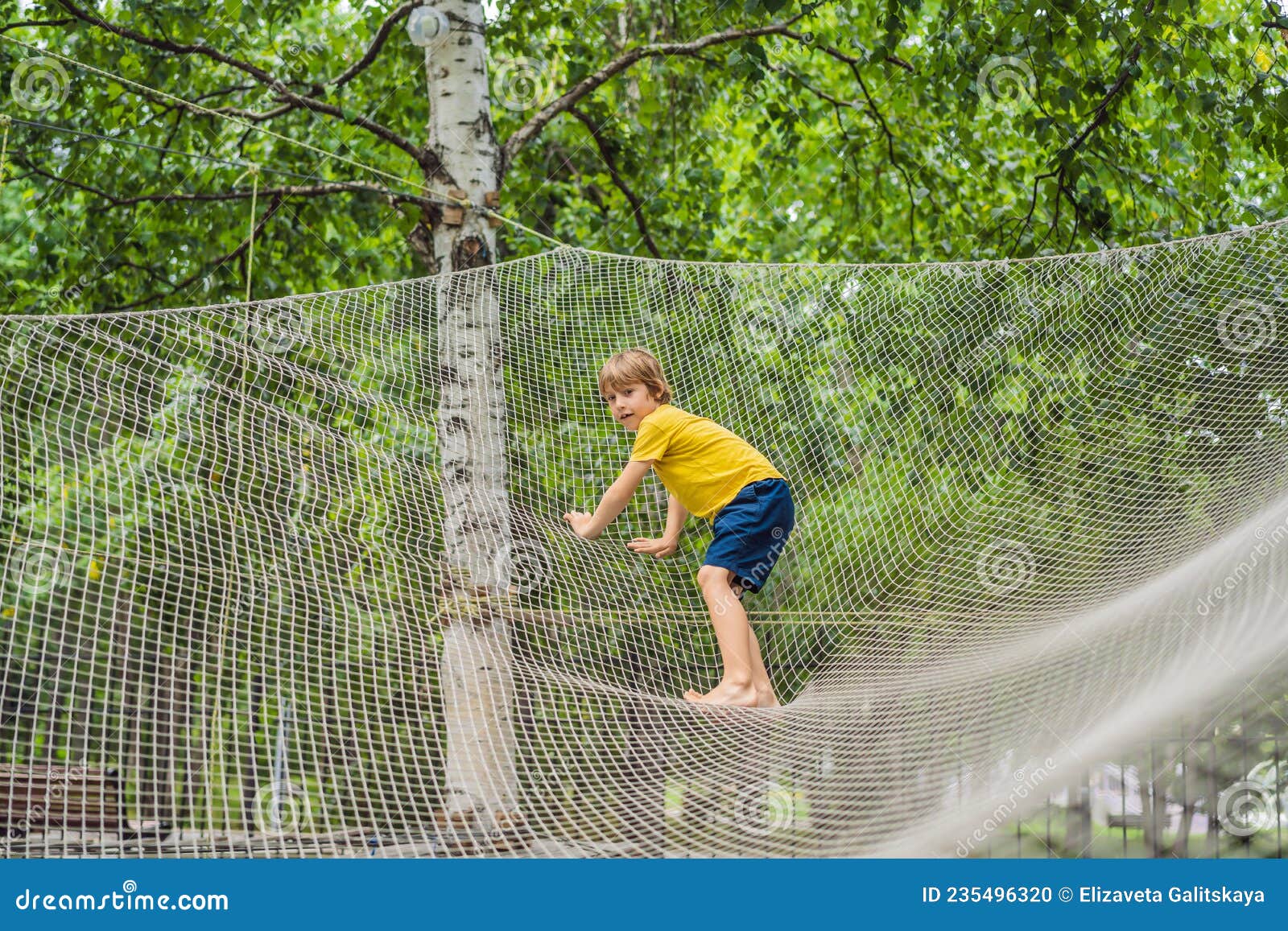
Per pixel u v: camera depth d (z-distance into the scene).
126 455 3.92
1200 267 5.08
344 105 7.34
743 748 3.41
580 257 5.44
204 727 3.36
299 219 7.56
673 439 4.14
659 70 7.36
